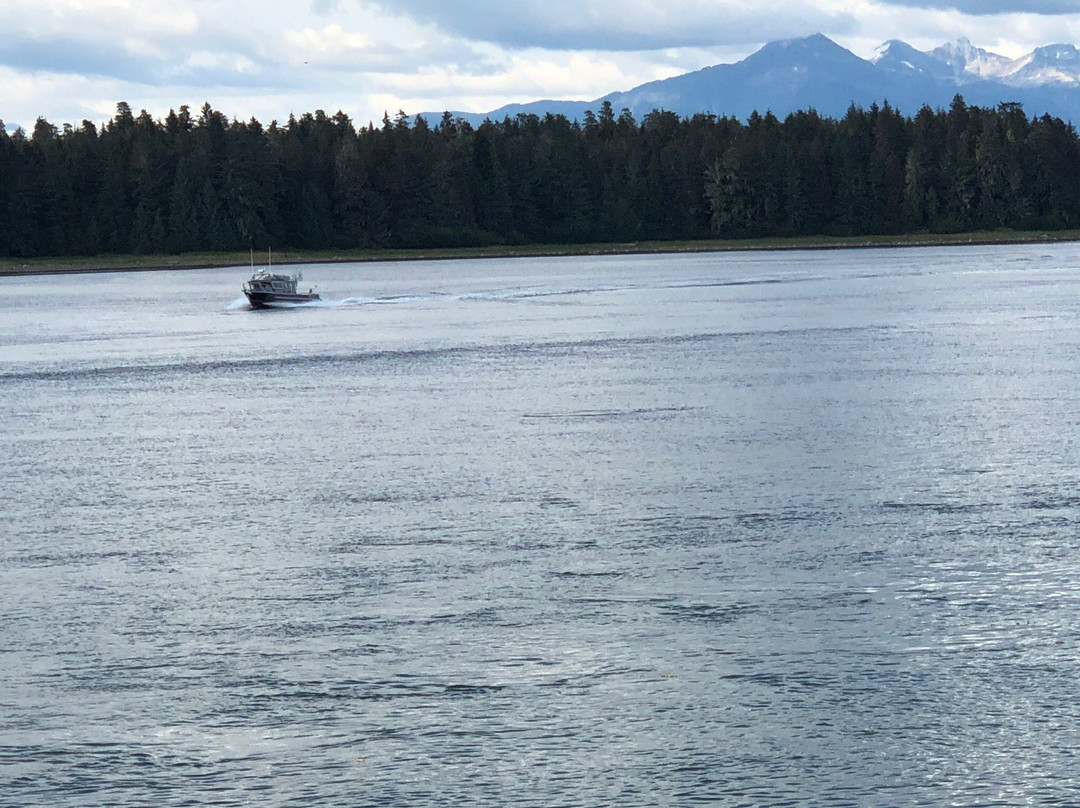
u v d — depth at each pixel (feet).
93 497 121.60
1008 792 59.62
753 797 59.57
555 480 123.85
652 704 68.59
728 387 188.96
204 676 73.46
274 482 126.62
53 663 75.82
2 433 161.17
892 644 76.43
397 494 119.55
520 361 229.66
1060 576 89.20
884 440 142.00
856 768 61.82
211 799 60.08
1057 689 69.67
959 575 89.81
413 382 203.51
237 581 91.61
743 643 76.95
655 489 119.03
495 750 64.03
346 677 72.90
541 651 76.18
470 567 93.81
